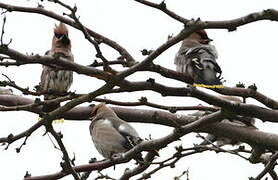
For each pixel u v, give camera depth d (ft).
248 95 38.11
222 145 47.80
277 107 37.86
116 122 44.14
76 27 36.06
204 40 45.70
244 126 41.39
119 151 43.50
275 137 40.19
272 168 38.70
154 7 33.78
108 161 35.88
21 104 43.86
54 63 32.91
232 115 37.14
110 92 34.94
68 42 50.96
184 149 37.58
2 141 33.71
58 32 51.06
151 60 33.58
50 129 33.63
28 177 34.68
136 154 36.24
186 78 36.32
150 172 37.73
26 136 33.73
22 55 32.07
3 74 34.22
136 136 43.52
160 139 36.14
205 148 38.17
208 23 33.04
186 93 36.06
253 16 33.30
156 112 43.11
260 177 38.99
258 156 40.45
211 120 36.58
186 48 44.50
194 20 33.12
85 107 45.96
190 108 38.47
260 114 37.40
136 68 33.71
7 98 43.96
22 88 34.73
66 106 34.01
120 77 33.60
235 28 33.50
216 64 42.37
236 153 40.01
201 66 42.14
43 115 33.68
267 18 33.35
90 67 33.60
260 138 40.24
